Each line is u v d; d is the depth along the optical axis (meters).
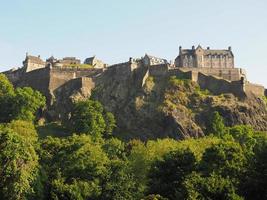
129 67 193.38
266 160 75.94
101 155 105.88
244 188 72.38
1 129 95.19
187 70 190.38
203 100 174.88
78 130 159.50
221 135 151.25
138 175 101.75
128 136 167.00
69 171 97.06
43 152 106.69
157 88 182.38
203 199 66.06
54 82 196.88
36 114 182.75
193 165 82.19
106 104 184.00
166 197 76.94
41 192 85.00
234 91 181.75
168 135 160.62
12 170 81.69
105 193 87.19
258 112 175.38
